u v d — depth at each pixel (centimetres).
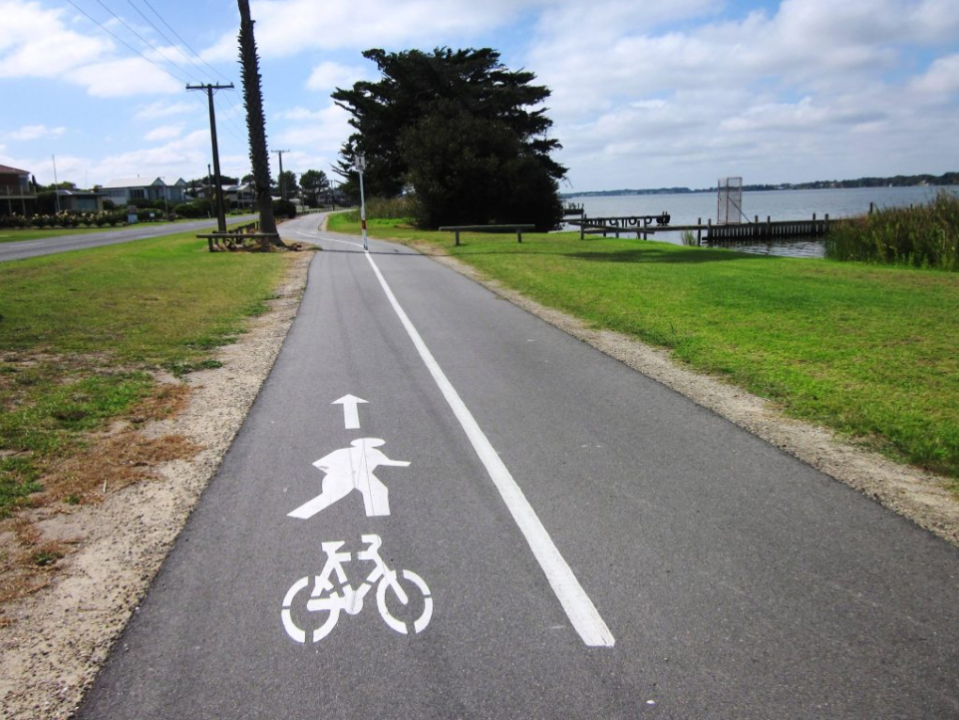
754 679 325
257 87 2836
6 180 8956
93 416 704
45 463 586
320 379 851
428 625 369
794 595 391
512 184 5156
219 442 641
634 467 573
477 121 5262
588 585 404
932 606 379
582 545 449
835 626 364
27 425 664
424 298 1485
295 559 437
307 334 1123
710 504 504
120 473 569
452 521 485
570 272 1847
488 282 1742
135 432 666
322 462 591
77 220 7406
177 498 525
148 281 1666
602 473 562
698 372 862
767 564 424
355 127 6888
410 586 406
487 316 1266
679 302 1330
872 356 897
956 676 326
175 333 1109
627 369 884
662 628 363
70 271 1745
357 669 336
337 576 417
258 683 327
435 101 6253
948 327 1072
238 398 776
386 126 6588
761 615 374
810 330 1063
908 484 531
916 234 2262
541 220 5556
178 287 1611
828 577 409
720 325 1113
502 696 316
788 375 816
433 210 5084
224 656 346
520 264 2098
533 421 690
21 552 446
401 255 2569
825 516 483
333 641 357
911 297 1364
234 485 547
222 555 443
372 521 486
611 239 3366
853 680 324
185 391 801
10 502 512
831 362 871
